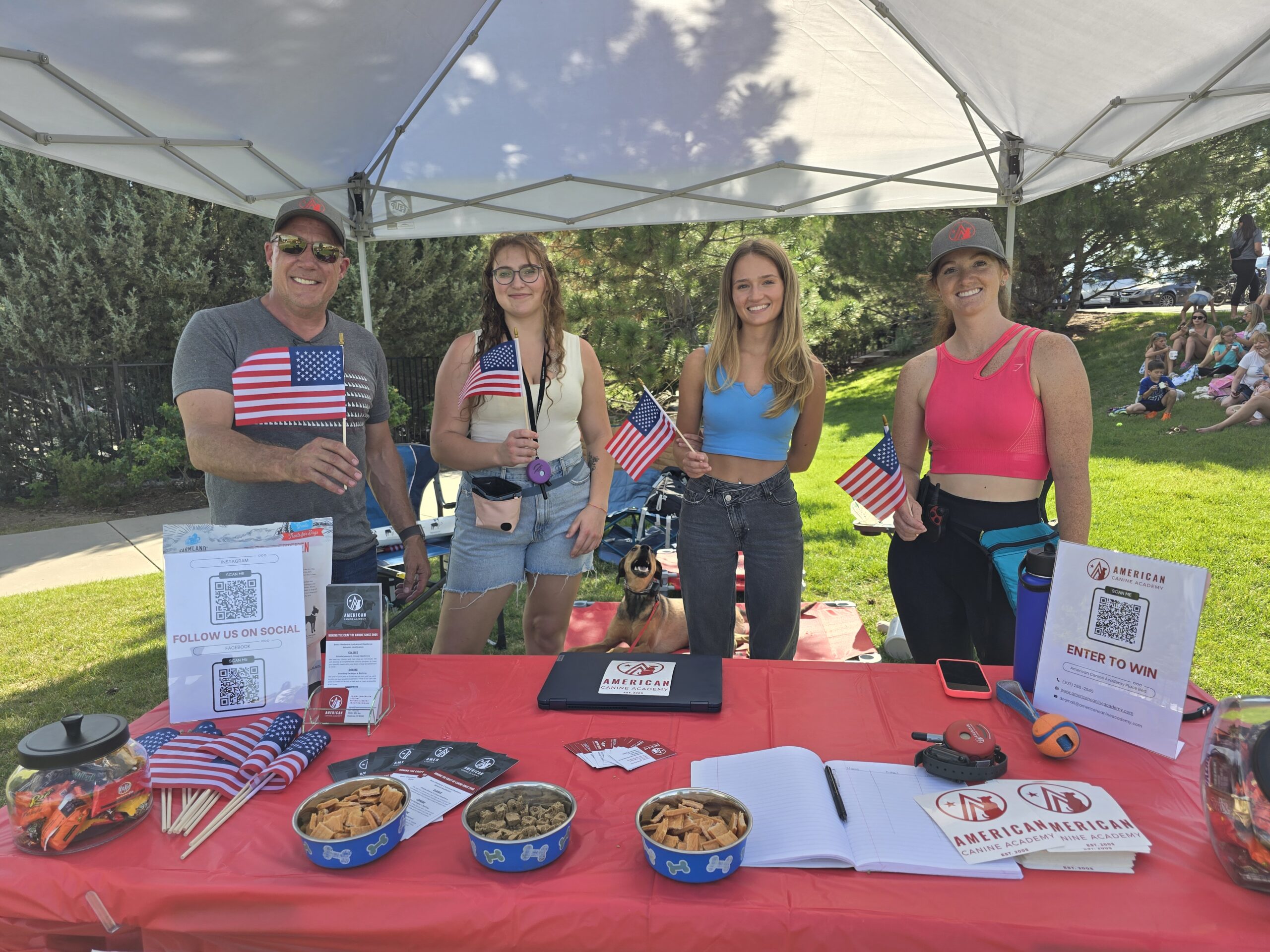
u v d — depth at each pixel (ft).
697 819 3.70
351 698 5.18
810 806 3.92
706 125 14.74
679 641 11.91
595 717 5.18
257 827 4.05
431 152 15.24
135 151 11.34
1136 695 4.68
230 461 6.39
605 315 35.12
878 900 3.37
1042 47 10.82
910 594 8.20
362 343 8.04
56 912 3.67
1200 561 16.85
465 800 4.20
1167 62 10.07
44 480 30.40
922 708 5.22
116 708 12.67
